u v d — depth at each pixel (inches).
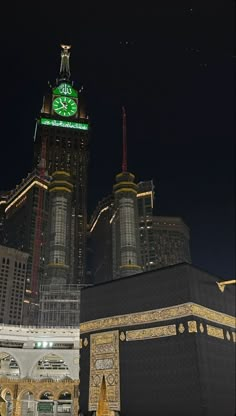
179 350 1032.8
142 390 1059.9
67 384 2618.1
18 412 2503.7
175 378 1013.2
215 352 1040.8
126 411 1066.7
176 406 986.1
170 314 1085.1
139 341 1117.7
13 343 3243.1
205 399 949.2
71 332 3294.8
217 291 1146.0
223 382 1019.9
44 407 2935.5
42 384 2605.8
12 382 2571.4
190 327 1032.2
